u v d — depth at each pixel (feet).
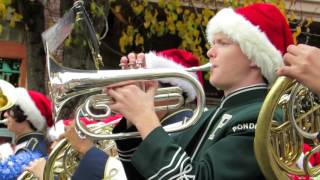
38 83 19.49
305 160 6.73
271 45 7.61
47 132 15.17
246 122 6.93
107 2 18.44
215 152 6.70
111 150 10.43
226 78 7.55
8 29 25.73
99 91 7.31
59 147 9.72
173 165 6.45
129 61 8.02
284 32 8.08
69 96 7.38
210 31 7.96
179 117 9.05
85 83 7.22
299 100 6.88
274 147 6.75
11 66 26.07
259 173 6.59
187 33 21.54
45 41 8.22
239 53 7.55
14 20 19.45
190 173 6.50
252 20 7.76
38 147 14.66
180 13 22.79
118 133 7.51
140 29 25.66
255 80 7.59
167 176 6.42
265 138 6.25
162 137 6.63
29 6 19.43
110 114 7.62
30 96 15.20
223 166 6.55
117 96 6.93
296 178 7.18
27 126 14.97
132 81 7.04
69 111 7.59
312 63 5.98
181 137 7.93
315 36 26.50
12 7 20.15
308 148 7.57
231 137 6.82
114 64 27.07
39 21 19.63
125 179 8.36
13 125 15.01
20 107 14.88
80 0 9.49
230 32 7.53
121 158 7.75
